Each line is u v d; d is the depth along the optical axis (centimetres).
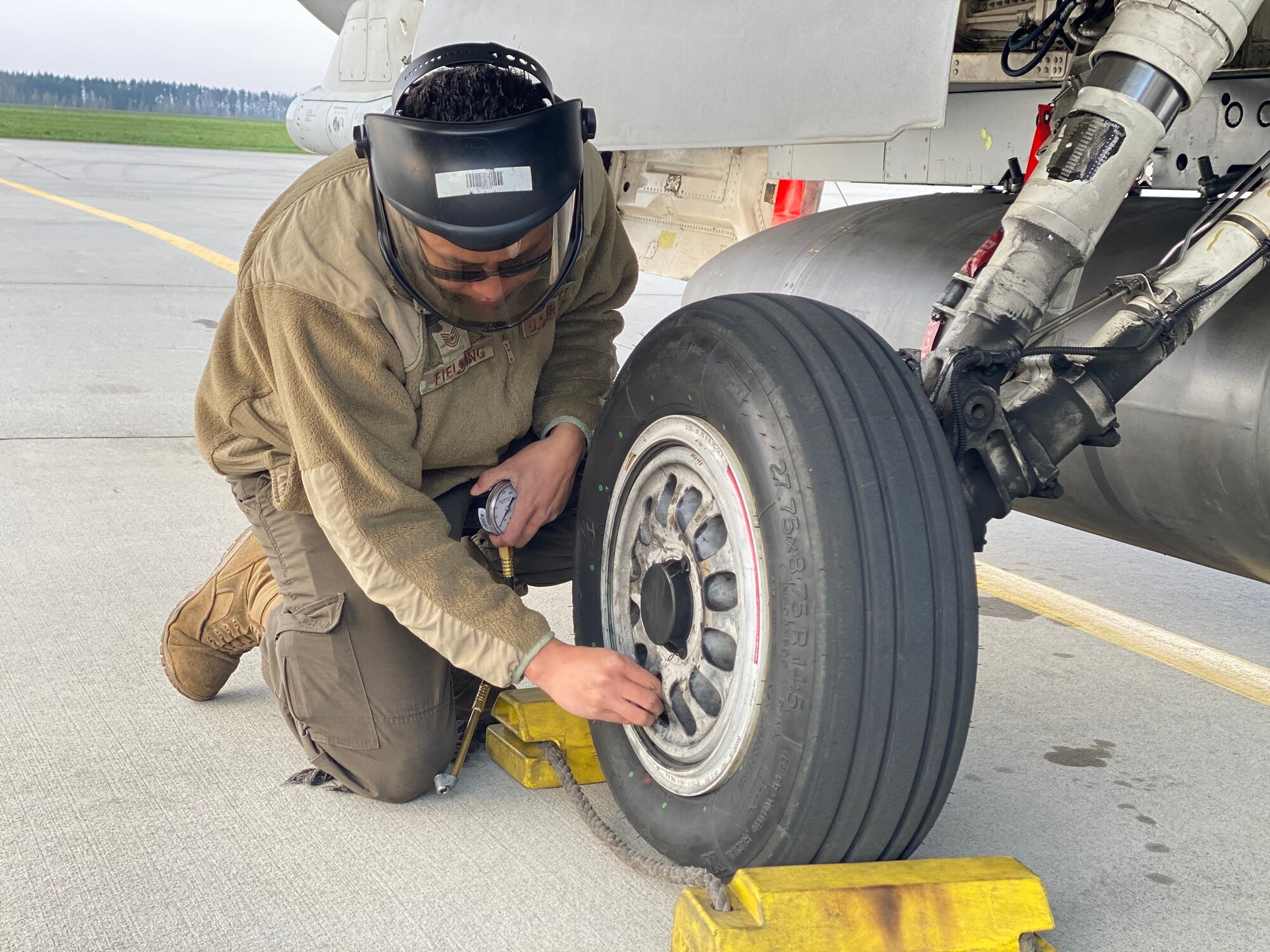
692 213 440
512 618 150
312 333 149
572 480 186
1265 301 198
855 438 130
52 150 3123
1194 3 149
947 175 290
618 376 168
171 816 170
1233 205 163
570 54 220
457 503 183
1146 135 154
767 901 127
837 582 125
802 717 128
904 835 136
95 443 391
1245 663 253
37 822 167
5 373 492
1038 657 253
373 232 151
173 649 202
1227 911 157
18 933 140
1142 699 231
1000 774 196
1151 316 153
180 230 1190
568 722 185
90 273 838
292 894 151
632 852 154
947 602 128
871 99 155
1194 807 186
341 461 150
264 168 2739
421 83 140
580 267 177
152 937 140
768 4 174
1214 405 199
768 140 173
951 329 155
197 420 176
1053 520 256
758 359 136
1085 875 164
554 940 143
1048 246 154
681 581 150
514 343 173
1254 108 217
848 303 280
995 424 144
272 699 214
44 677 216
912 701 127
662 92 195
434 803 178
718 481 142
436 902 150
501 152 133
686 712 153
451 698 177
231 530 307
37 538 295
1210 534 214
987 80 258
